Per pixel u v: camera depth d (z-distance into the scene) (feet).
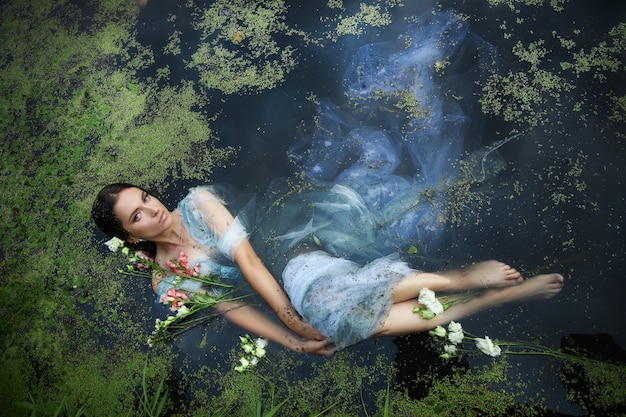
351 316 7.66
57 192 10.44
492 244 8.30
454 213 8.57
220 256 8.82
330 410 7.84
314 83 10.29
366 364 8.00
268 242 8.86
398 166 9.08
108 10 12.23
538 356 7.56
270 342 8.38
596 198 8.27
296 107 10.14
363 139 9.44
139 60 11.46
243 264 8.41
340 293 7.82
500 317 7.84
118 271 9.43
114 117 10.94
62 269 9.70
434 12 10.31
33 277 9.73
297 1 11.22
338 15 10.84
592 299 7.70
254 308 8.59
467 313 7.89
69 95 11.46
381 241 8.59
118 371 8.71
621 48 9.18
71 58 11.90
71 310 9.33
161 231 8.60
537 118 8.98
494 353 7.36
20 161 10.94
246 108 10.38
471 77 9.55
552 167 8.60
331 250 8.61
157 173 10.18
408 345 7.94
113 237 9.04
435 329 7.70
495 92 9.32
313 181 9.32
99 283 9.45
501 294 7.83
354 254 8.57
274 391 8.11
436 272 8.21
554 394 7.34
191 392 8.40
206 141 10.23
